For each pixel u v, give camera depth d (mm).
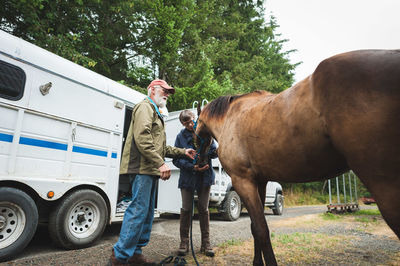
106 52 8547
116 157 4000
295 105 1495
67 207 3150
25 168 2902
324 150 1393
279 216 7457
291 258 2850
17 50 2930
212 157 3086
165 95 2494
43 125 3117
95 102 3758
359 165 1194
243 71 15055
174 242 3555
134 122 2158
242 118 1979
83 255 2938
